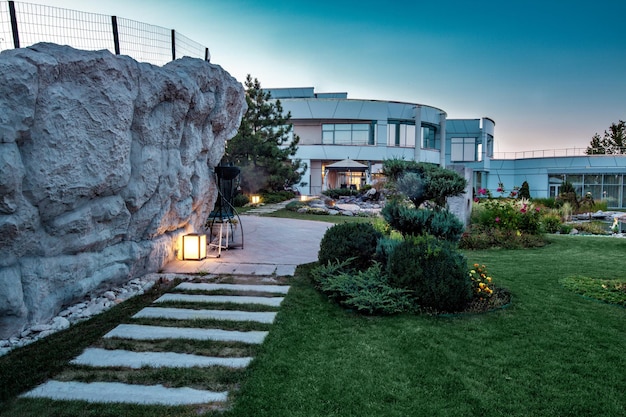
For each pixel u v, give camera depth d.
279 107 22.53
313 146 33.78
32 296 3.71
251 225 11.79
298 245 8.36
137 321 4.01
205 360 3.19
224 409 2.49
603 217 19.45
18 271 3.60
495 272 6.29
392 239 5.87
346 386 2.79
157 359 3.19
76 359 3.18
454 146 40.53
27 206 3.47
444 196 7.15
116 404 2.53
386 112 34.06
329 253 5.93
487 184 39.41
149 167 5.14
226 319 4.10
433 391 2.73
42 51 3.48
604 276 6.08
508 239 9.68
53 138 3.54
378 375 2.96
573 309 4.49
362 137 34.50
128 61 4.43
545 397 2.66
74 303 4.41
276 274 5.85
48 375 2.91
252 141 19.62
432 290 4.38
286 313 4.29
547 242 9.87
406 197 7.66
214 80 6.48
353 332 3.81
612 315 4.29
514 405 2.56
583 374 2.99
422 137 37.31
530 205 11.62
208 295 4.86
